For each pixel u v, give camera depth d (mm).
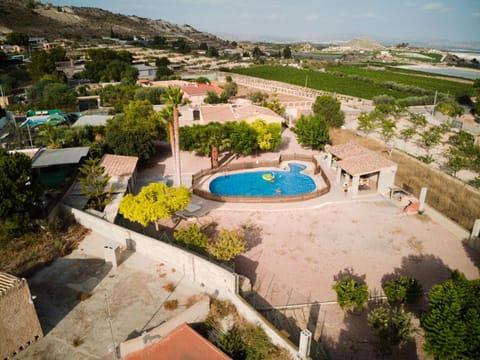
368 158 45656
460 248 33562
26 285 19938
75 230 32562
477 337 18250
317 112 78625
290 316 24688
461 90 129500
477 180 45562
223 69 187750
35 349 20234
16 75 126438
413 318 24969
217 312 24203
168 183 47719
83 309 23250
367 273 29578
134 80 120812
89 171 36906
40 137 59562
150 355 20109
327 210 40500
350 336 23297
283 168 54625
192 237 29125
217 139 52062
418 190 45156
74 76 131875
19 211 28812
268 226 36875
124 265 27875
